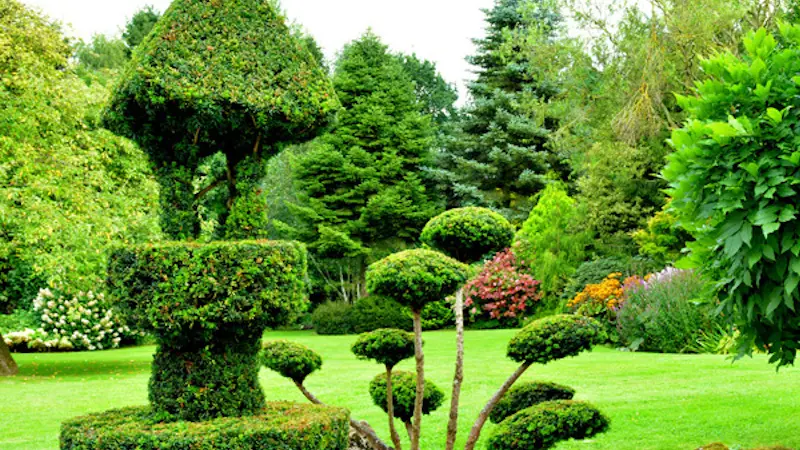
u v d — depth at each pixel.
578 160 18.88
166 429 3.47
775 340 3.99
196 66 3.91
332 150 24.17
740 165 3.48
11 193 10.01
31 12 10.82
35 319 16.77
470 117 27.17
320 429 3.60
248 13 4.16
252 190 4.21
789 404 5.99
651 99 15.30
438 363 10.30
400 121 24.91
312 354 4.42
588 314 13.59
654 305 11.98
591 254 17.31
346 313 20.00
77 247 10.80
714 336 10.82
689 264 4.23
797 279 3.47
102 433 3.48
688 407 6.16
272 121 4.06
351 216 24.36
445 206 26.41
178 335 3.65
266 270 3.67
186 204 4.20
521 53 17.89
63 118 11.34
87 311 16.38
